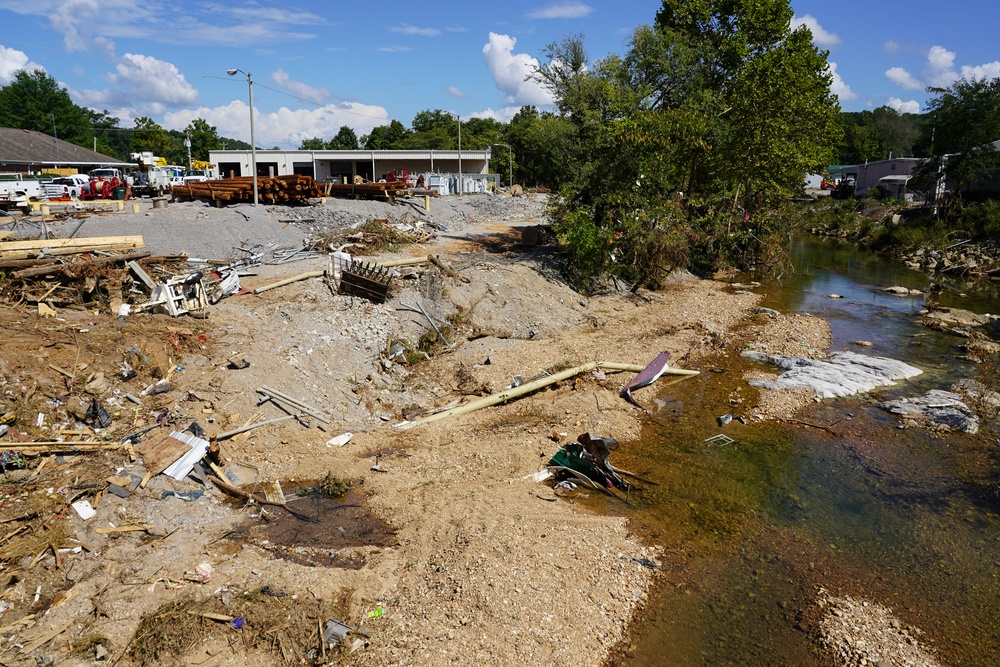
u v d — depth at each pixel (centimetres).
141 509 1047
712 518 1180
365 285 1958
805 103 3209
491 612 870
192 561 959
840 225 5503
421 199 4225
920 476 1345
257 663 790
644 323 2342
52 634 800
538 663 804
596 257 2638
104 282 1617
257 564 955
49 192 3484
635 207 2866
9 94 8344
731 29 3797
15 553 909
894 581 1019
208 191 3102
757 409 1667
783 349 2145
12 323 1330
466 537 1035
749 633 896
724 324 2425
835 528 1159
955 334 2369
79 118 8919
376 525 1106
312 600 884
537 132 2978
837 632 895
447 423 1496
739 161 3200
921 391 1789
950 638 898
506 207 4941
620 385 1762
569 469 1285
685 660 844
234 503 1129
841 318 2611
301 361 1555
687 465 1374
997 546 1113
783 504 1236
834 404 1706
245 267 2209
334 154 6819
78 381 1255
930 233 4331
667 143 2909
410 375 1733
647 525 1147
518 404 1619
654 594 967
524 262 2606
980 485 1310
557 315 2295
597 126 2861
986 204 4384
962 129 4603
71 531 970
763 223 3547
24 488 1025
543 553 1006
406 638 829
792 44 3759
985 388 1783
